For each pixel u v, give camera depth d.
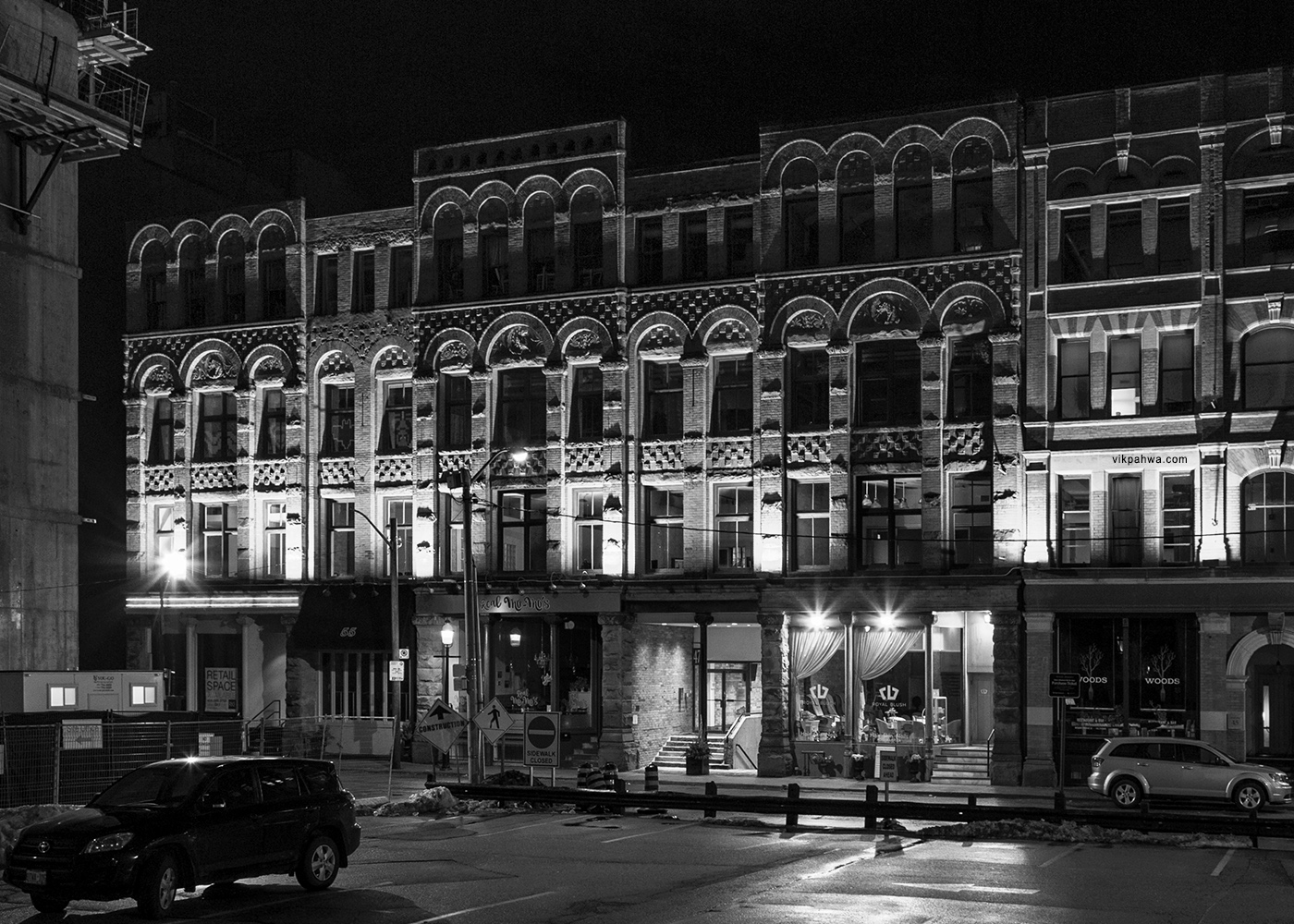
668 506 46.34
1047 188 41.84
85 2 42.47
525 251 48.34
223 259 52.97
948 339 42.81
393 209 50.41
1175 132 40.59
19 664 37.59
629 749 45.16
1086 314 41.12
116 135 38.91
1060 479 41.44
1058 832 26.98
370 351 50.25
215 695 51.62
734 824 29.30
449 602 47.56
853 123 43.94
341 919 17.64
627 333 46.59
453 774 43.19
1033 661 40.62
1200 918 17.61
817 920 17.38
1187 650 39.62
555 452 47.25
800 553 44.38
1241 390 39.72
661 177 46.66
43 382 39.03
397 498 49.97
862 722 42.97
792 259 44.81
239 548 51.72
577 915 17.86
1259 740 38.91
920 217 43.59
